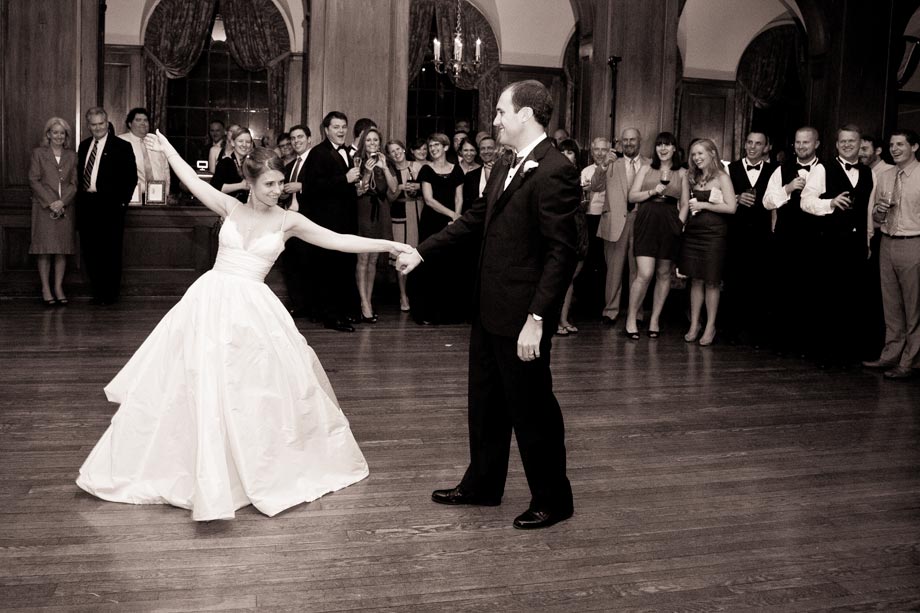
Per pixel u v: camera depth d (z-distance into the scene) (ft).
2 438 12.99
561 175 9.43
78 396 15.51
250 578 8.70
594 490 11.62
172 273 28.35
